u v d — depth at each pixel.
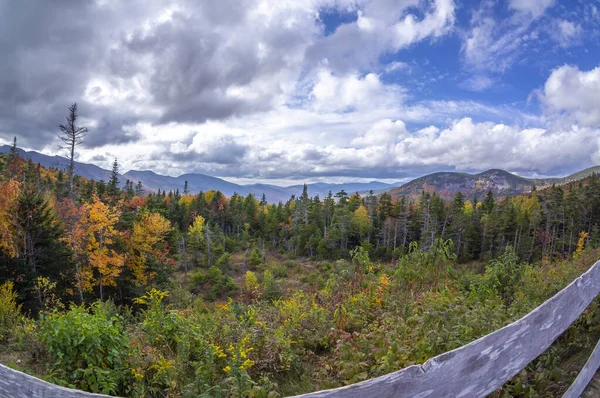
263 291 26.02
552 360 3.69
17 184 23.28
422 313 5.35
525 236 56.16
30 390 1.35
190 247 59.59
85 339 4.45
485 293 6.46
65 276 24.31
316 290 8.99
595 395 2.74
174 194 108.69
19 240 22.28
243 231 78.94
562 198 63.94
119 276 30.02
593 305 4.25
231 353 4.92
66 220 25.78
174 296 19.48
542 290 6.24
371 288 7.18
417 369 1.51
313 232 68.56
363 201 93.06
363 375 3.94
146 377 4.64
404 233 66.56
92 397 1.36
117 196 47.25
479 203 88.00
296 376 4.76
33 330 6.88
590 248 8.97
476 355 1.77
